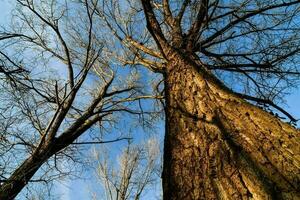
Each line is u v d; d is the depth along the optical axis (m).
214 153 2.31
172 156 2.64
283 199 1.69
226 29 5.05
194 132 2.67
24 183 3.88
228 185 2.01
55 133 4.82
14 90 4.43
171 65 4.06
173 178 2.42
